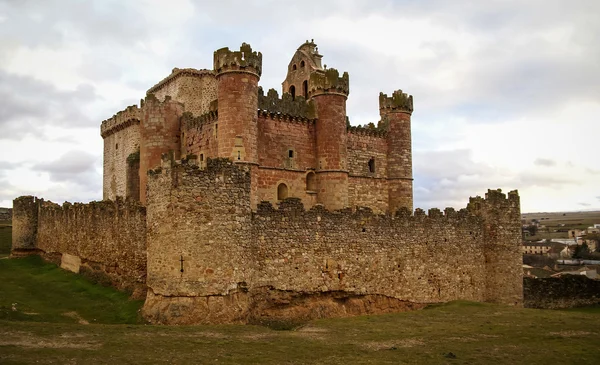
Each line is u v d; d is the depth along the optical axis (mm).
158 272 32594
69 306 38156
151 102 54375
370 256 43406
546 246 188375
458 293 49656
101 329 27938
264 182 51281
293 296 38688
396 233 45469
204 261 32219
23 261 58812
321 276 40250
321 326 34406
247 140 47219
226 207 33344
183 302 31734
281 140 52938
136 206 41531
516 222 54250
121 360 21891
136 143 67250
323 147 54062
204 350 24656
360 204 59219
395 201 61594
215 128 50438
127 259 41812
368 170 60562
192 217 32281
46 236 59250
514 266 53375
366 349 27016
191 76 66250
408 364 24125
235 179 34000
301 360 24047
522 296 53562
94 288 43031
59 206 58812
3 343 23516
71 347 23484
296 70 64938
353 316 39562
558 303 56906
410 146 63062
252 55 47844
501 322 36281
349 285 41719
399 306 44875
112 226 44312
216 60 48000
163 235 32469
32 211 63031
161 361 22219
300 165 53906
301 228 39562
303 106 55094
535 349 27719
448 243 49438
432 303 47219
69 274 49250
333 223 41406
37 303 38688
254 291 36625
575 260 151000
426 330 33062
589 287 58594
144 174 53938
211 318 31734
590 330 33188
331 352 25984
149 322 31938
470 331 32781
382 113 63375
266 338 28531
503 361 25234
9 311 33594
